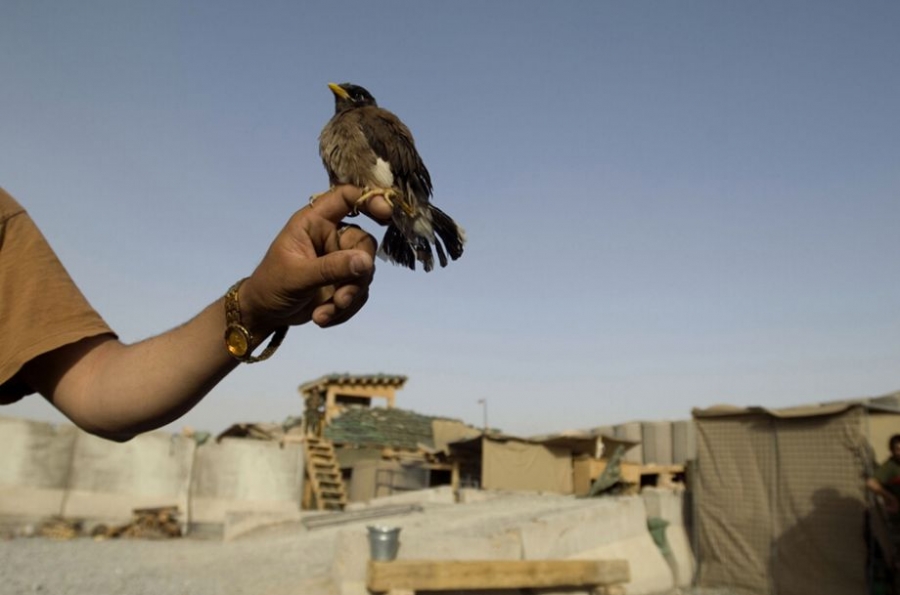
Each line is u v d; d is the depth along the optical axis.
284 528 16.73
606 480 20.28
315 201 1.86
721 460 15.90
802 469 14.62
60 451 17.45
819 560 13.97
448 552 10.30
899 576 12.95
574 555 12.84
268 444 19.92
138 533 17.02
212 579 11.37
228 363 1.92
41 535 16.47
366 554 9.41
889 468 12.98
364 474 24.95
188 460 18.89
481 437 23.33
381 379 33.12
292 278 1.71
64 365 2.02
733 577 15.12
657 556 15.06
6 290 1.97
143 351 1.97
